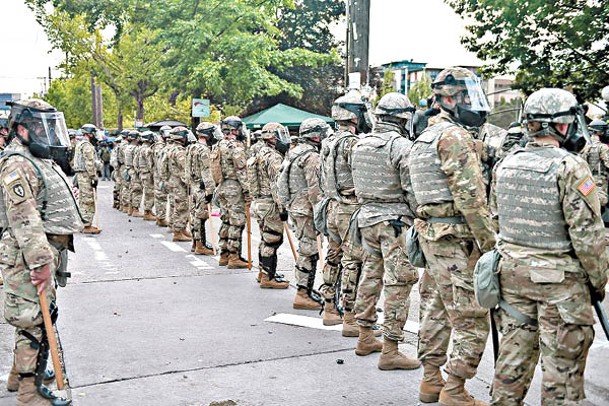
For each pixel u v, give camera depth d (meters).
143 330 5.70
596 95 11.58
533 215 3.10
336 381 4.53
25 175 3.86
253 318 6.10
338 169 5.22
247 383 4.50
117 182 16.38
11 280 3.89
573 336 3.04
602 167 9.00
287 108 18.67
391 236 4.55
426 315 4.12
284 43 25.80
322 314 6.26
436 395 4.11
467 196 3.57
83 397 4.25
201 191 9.53
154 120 30.58
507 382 3.24
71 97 41.47
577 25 10.74
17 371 4.01
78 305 6.55
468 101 3.79
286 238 11.02
